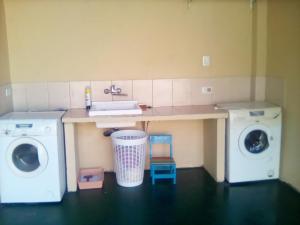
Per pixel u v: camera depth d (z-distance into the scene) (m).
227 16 3.97
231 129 3.52
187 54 3.98
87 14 3.78
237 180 3.63
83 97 3.90
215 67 4.05
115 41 3.86
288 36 3.53
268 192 3.44
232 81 4.09
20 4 3.69
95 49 3.85
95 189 3.60
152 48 3.92
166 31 3.90
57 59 3.82
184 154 4.18
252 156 3.59
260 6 3.96
